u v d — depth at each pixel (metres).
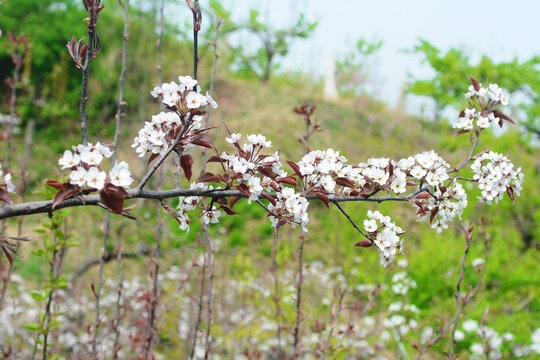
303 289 6.12
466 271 5.33
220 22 2.48
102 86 15.19
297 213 1.53
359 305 4.64
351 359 4.48
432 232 6.07
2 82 15.62
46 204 1.27
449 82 13.60
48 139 14.17
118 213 1.21
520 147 10.97
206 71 11.69
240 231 9.65
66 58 15.50
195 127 1.51
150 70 13.20
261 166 1.55
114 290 5.75
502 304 5.28
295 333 2.95
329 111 19.55
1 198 1.23
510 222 7.85
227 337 4.92
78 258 6.89
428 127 12.80
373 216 1.68
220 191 1.50
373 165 1.72
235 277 6.72
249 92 20.92
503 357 4.60
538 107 12.33
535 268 5.69
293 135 13.58
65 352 4.09
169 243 7.95
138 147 1.51
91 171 1.20
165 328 4.84
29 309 4.47
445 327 2.85
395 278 5.07
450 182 1.81
